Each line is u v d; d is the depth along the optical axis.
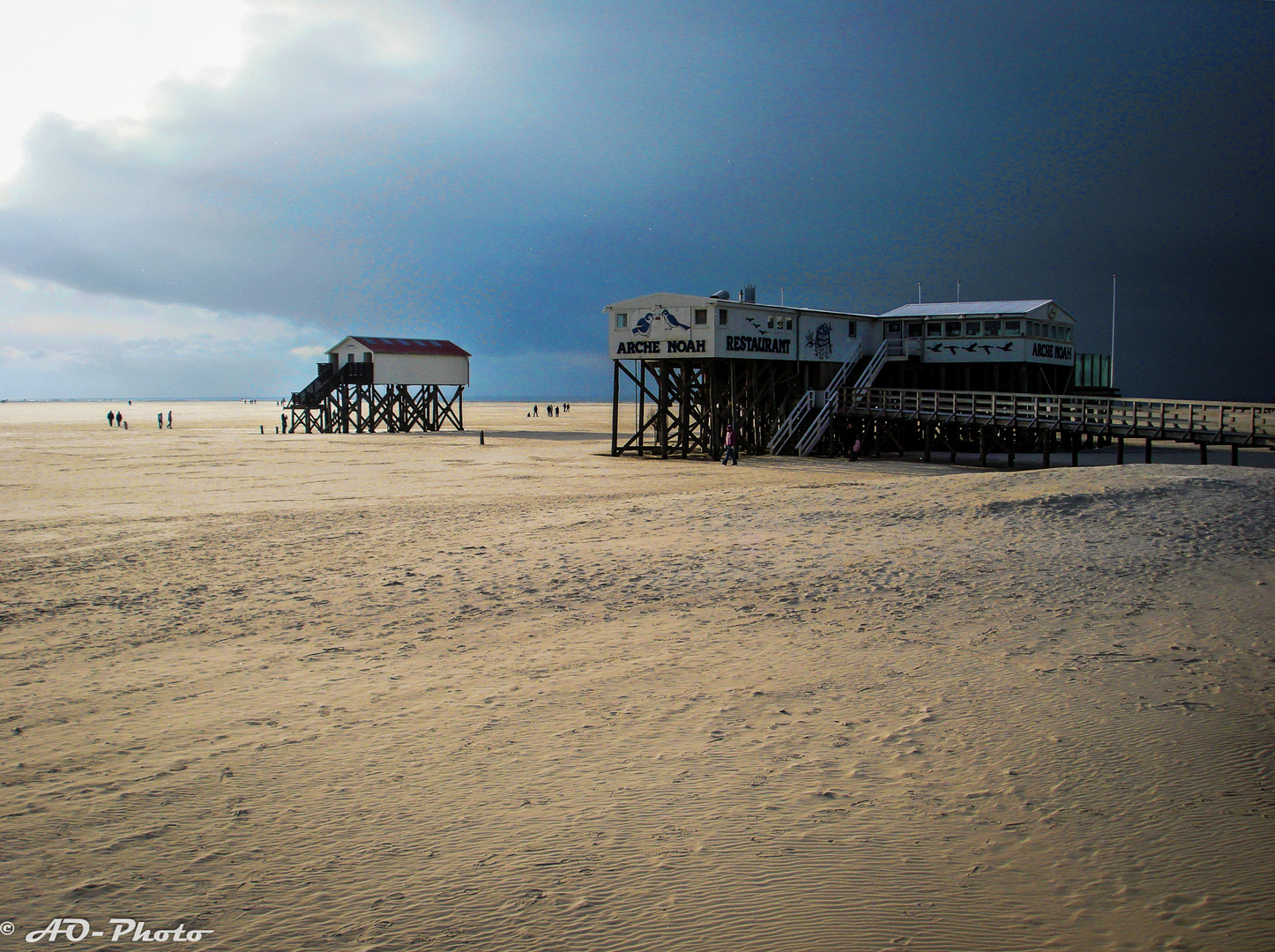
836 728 8.32
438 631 12.72
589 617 13.34
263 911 5.25
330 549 19.30
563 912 5.16
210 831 6.39
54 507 26.67
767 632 12.17
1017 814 6.38
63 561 18.19
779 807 6.58
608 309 45.28
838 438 47.31
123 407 191.38
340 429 77.25
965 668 10.13
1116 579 14.16
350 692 9.92
